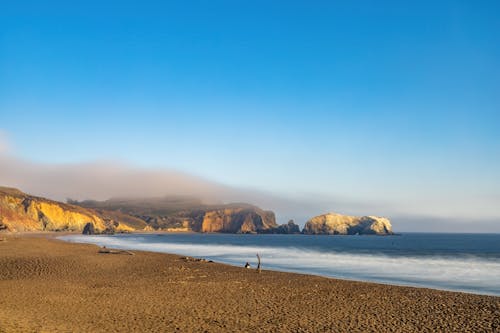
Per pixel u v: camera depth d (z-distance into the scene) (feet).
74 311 68.28
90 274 117.80
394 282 124.26
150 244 375.25
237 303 79.41
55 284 97.30
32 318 60.23
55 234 546.26
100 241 398.83
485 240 618.44
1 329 49.73
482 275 142.82
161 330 57.82
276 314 70.33
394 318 68.49
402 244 440.04
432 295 90.94
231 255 236.02
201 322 63.41
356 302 82.28
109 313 67.82
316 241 525.75
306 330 59.98
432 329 61.62
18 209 624.18
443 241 558.97
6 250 181.16
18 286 92.48
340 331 59.72
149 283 102.94
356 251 289.12
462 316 70.28
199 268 139.85
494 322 66.08
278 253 257.14
